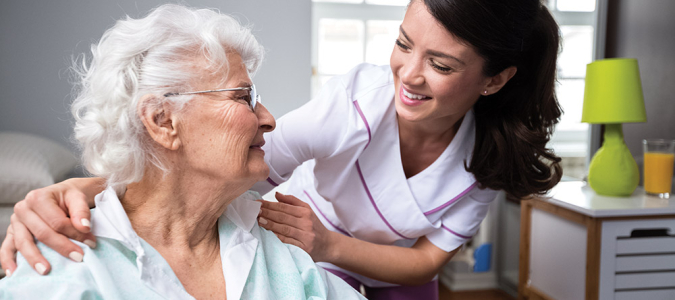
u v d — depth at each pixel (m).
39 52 1.94
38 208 0.67
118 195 0.76
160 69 0.70
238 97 0.75
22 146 1.76
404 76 0.97
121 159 0.71
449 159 1.20
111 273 0.67
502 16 0.92
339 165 1.19
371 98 1.14
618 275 1.92
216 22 0.76
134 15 1.98
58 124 1.99
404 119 1.12
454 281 2.89
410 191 1.22
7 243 0.67
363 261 1.14
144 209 0.75
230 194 0.77
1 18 1.89
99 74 0.72
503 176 1.20
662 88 2.30
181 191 0.75
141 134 0.72
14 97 1.94
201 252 0.79
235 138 0.72
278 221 0.99
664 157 2.08
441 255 1.29
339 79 1.18
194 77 0.71
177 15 0.75
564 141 2.88
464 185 1.23
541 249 2.29
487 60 0.96
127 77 0.71
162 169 0.72
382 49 2.96
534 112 1.15
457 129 1.21
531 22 0.99
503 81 1.06
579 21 2.80
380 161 1.20
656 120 2.34
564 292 2.11
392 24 2.93
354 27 2.90
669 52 2.25
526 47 1.02
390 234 1.30
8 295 0.60
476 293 2.84
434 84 0.96
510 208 2.79
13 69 1.93
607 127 2.13
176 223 0.76
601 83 2.04
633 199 2.06
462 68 0.95
